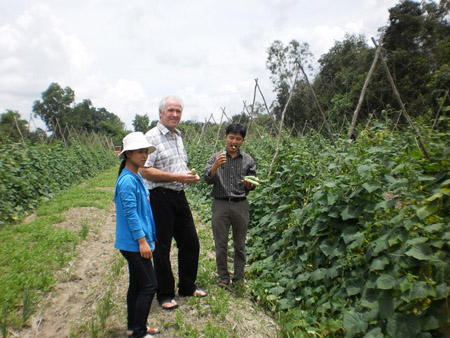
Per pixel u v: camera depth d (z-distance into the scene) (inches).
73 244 212.8
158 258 139.4
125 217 113.7
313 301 130.9
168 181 136.8
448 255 96.1
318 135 342.0
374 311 105.4
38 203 350.6
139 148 111.7
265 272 166.2
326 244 133.9
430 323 93.4
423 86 632.4
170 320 133.5
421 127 161.3
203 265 186.2
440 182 110.3
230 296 151.9
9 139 405.1
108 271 185.3
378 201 123.3
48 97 2397.9
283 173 202.7
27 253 191.2
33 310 138.9
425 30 770.2
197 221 295.4
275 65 1298.0
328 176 158.4
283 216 179.0
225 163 158.2
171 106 141.3
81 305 150.6
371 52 869.8
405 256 103.3
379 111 693.3
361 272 118.3
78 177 605.6
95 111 3147.1
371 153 136.3
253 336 125.4
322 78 1085.1
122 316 138.3
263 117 1243.8
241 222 159.3
